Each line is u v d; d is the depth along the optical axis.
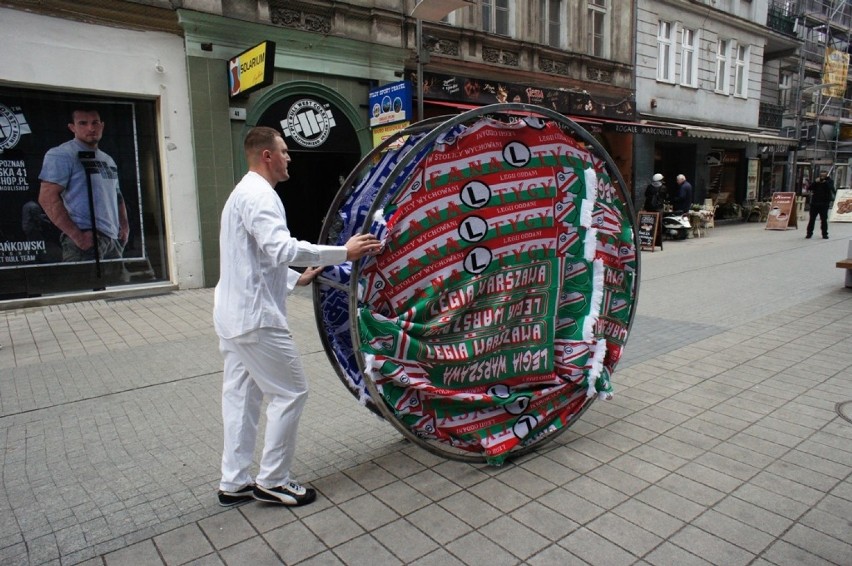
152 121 8.62
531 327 3.38
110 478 3.25
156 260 8.92
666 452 3.44
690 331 6.21
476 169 3.08
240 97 8.83
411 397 3.07
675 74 18.69
